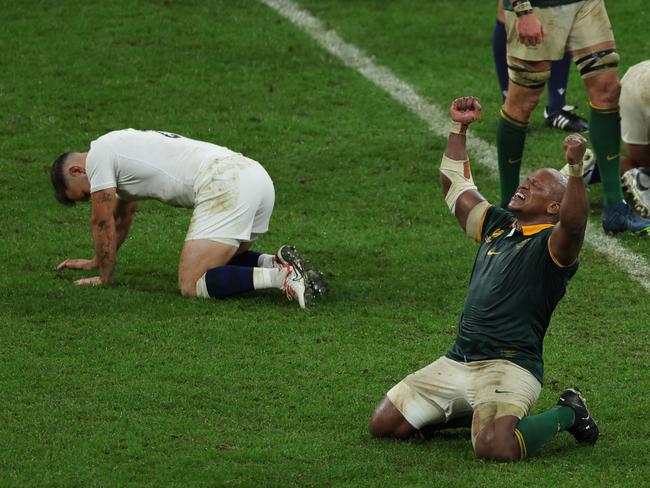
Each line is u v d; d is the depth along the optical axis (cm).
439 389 1903
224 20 4584
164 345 2328
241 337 2380
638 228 2986
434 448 1909
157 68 4144
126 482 1756
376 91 4031
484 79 4141
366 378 2206
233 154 2636
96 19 4531
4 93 3922
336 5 4822
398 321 2494
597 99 2952
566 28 2912
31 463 1811
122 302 2536
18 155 3494
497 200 3225
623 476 1800
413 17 4691
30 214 3111
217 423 1995
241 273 2553
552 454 1889
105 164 2584
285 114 3831
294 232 3020
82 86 3988
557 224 1842
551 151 3553
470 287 1930
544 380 2217
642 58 4238
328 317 2498
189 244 2581
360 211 3169
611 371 2261
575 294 2656
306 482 1767
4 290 2598
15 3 4666
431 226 3073
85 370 2200
